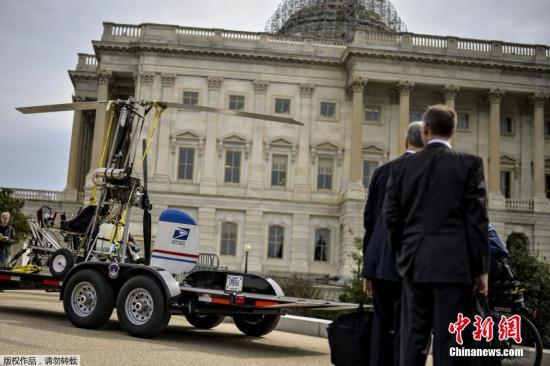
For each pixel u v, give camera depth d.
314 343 13.88
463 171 6.29
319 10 71.94
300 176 55.91
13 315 14.12
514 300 10.55
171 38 56.12
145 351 10.16
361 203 52.34
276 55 56.56
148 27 56.25
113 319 15.49
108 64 56.41
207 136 55.56
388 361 7.54
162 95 55.75
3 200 46.81
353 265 50.81
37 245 15.86
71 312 12.90
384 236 7.78
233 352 11.12
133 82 59.41
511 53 56.91
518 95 57.44
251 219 54.75
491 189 55.03
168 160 55.00
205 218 54.25
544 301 18.47
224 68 56.66
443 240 6.16
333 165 56.69
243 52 56.28
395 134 57.00
